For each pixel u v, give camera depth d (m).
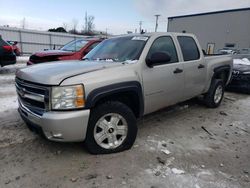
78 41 8.88
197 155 3.56
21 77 3.43
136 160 3.34
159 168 3.16
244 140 4.21
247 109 6.21
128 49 4.09
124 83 3.41
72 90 2.97
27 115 3.28
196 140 4.10
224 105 6.52
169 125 4.76
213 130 4.61
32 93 3.19
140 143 3.87
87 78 3.10
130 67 3.59
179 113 5.56
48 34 33.59
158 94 4.06
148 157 3.43
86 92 3.05
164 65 4.15
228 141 4.13
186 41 4.94
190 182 2.88
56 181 2.84
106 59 4.09
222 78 6.36
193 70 4.88
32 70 3.43
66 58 7.79
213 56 5.90
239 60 9.50
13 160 3.26
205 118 5.29
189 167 3.22
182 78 4.55
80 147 3.64
